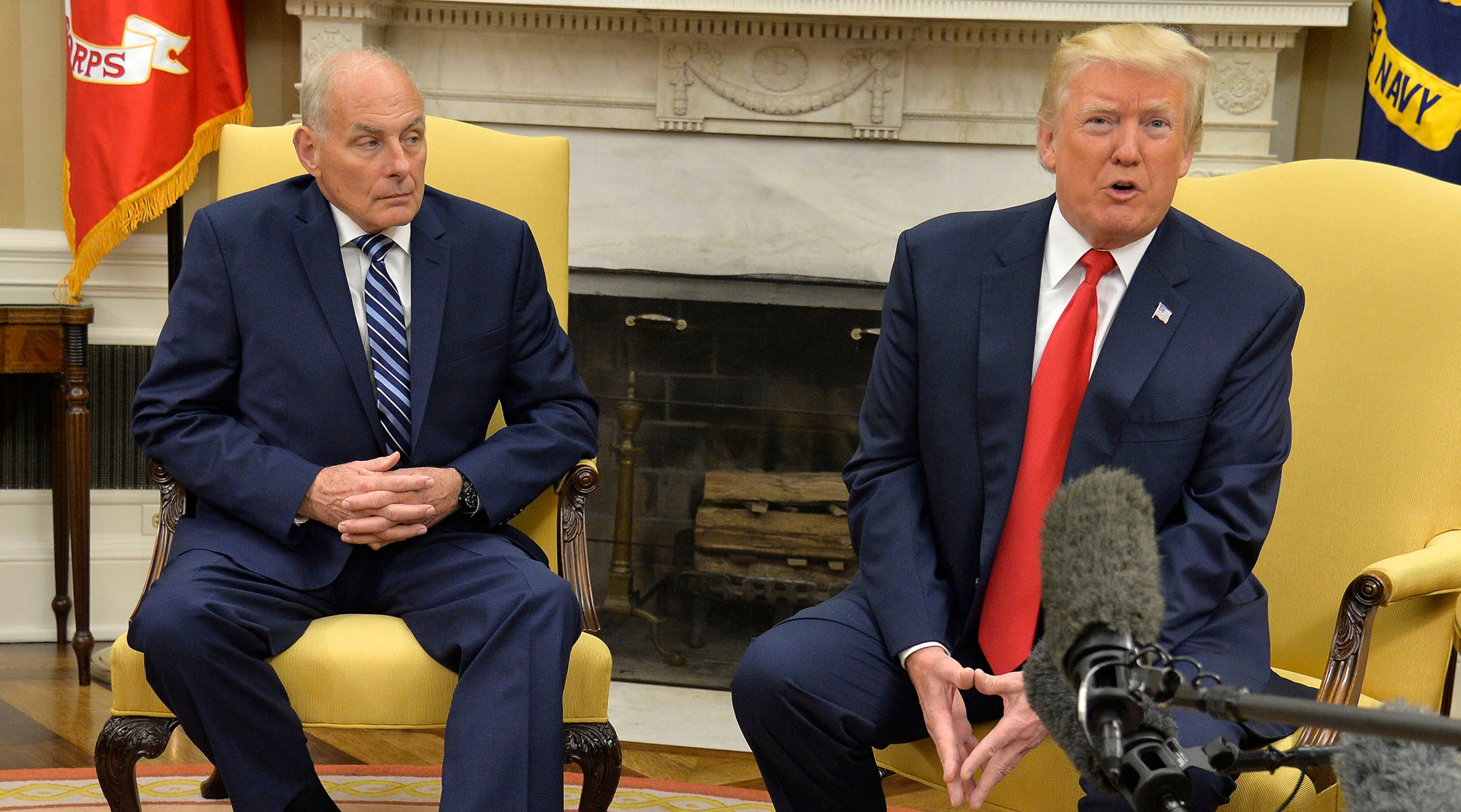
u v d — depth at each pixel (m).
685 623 3.39
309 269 2.01
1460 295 1.84
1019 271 1.73
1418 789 0.48
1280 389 1.68
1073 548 0.57
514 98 3.40
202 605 1.73
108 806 2.36
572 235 3.46
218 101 3.30
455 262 2.08
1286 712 0.47
